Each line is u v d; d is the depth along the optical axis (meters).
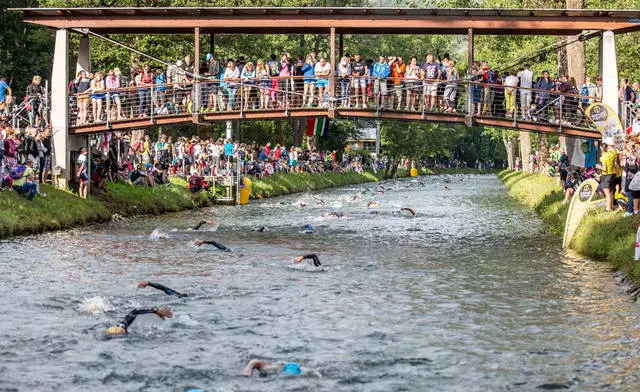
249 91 33.91
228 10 32.41
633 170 24.84
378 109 32.44
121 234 29.59
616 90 32.62
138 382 12.05
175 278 20.11
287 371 12.45
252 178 56.47
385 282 19.92
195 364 12.87
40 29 66.06
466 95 32.44
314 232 31.55
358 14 32.31
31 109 34.78
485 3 52.84
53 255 23.77
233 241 28.20
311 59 33.75
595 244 24.38
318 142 93.81
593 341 14.34
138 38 56.66
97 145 40.28
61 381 12.09
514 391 11.73
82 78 36.44
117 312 16.31
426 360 13.19
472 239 29.27
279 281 19.86
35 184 30.81
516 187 63.38
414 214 40.06
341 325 15.38
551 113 33.75
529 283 19.86
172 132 72.69
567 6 40.44
